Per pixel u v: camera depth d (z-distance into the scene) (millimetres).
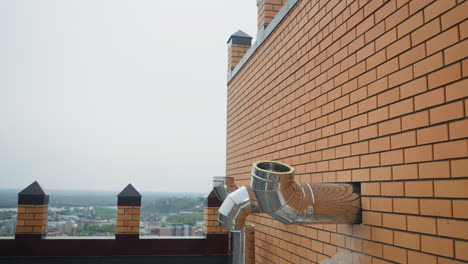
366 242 2775
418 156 2258
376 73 2730
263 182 2656
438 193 2086
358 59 2980
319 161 3609
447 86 2055
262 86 5551
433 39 2172
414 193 2281
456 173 1968
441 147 2080
